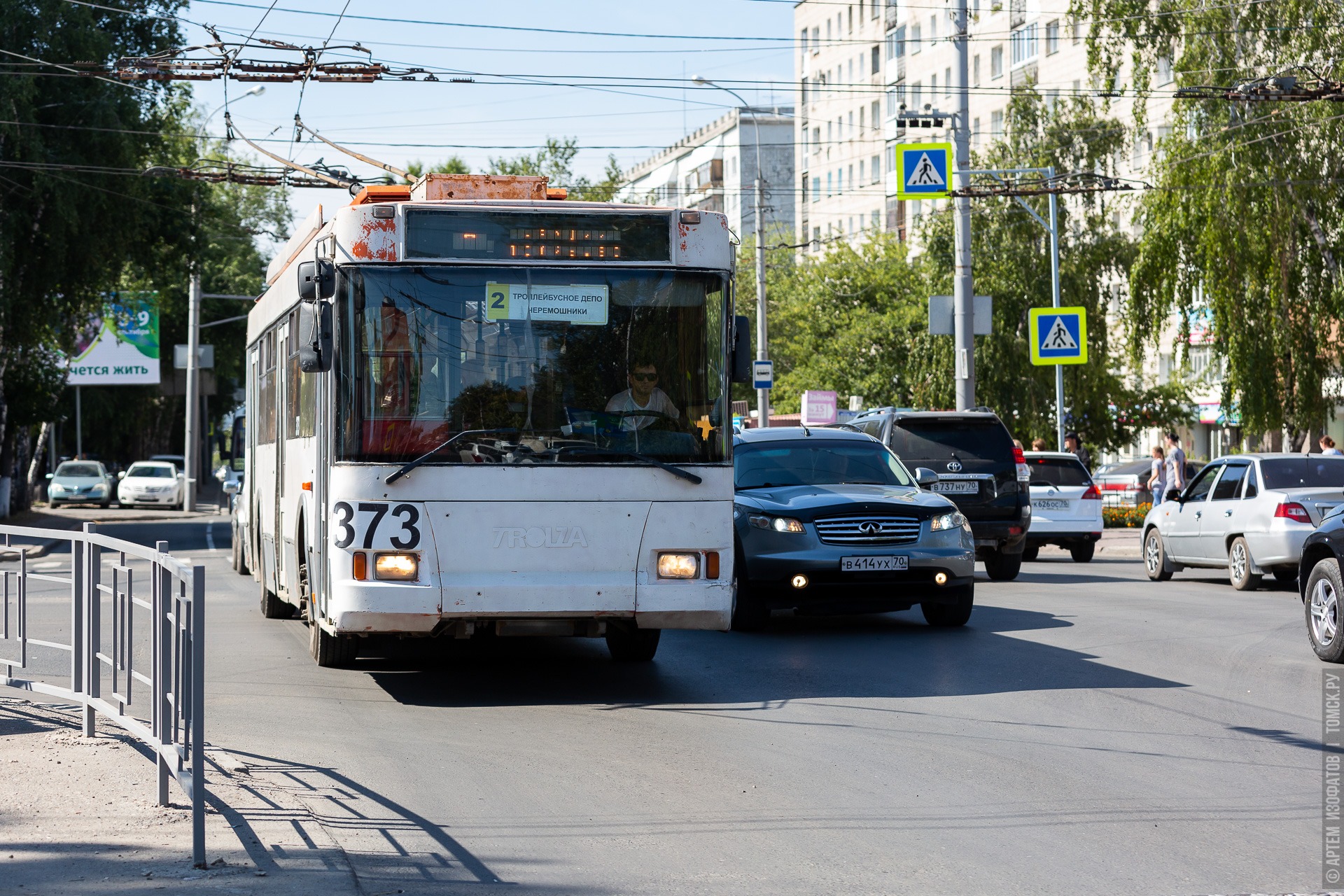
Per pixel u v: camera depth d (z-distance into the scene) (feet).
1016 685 42.80
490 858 24.49
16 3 137.18
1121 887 22.61
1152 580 83.41
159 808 26.68
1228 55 135.23
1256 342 136.98
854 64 386.32
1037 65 299.79
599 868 23.85
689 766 31.94
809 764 31.99
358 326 39.68
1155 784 29.76
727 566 40.83
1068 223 200.03
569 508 39.99
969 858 24.32
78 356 227.81
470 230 40.14
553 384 40.24
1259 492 74.49
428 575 39.40
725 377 41.27
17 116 135.95
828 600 54.70
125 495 213.87
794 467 60.39
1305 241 138.10
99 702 32.73
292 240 53.93
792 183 431.84
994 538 79.71
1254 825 26.40
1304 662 47.47
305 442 46.39
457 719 37.99
